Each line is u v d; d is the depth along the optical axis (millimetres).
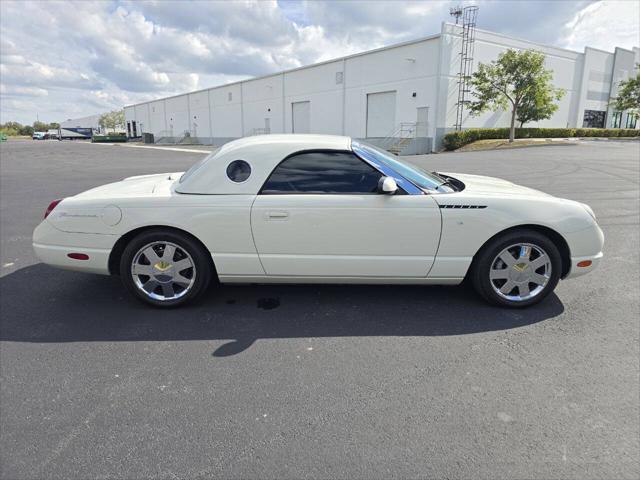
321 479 1824
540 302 3576
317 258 3309
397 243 3270
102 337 3066
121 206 3338
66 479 1834
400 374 2586
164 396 2395
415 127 27141
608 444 2002
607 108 38156
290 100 37094
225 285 4016
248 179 3301
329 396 2383
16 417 2225
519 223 3264
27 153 28125
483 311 3430
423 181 3393
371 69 29469
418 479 1816
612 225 6246
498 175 11891
